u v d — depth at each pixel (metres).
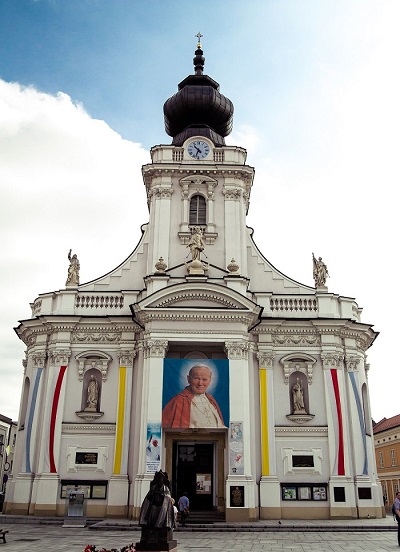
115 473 28.33
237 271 30.97
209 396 27.62
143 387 28.14
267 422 29.38
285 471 28.77
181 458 29.64
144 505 13.72
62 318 30.91
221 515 27.12
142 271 33.28
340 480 28.44
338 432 29.33
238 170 34.22
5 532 19.14
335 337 31.12
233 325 28.88
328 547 18.92
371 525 24.77
